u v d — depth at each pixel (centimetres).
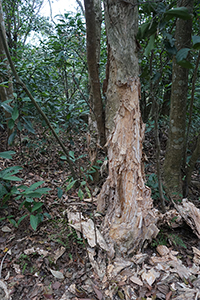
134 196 175
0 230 199
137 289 152
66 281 159
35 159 308
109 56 174
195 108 304
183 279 160
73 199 245
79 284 156
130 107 170
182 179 273
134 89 170
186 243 200
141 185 179
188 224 204
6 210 218
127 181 174
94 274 162
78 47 291
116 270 162
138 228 175
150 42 129
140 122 181
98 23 237
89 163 258
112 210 185
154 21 127
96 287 153
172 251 186
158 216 203
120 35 161
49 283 158
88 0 164
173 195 258
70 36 289
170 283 157
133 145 174
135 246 175
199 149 239
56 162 314
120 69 166
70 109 245
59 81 352
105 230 185
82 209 226
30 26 527
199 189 295
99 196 197
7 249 181
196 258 181
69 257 177
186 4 188
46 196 244
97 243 175
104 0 163
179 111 241
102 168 214
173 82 238
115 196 181
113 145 178
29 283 157
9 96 302
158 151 193
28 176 273
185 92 236
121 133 174
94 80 196
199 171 319
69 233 194
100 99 206
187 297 146
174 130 249
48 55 336
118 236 173
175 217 207
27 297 148
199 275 164
